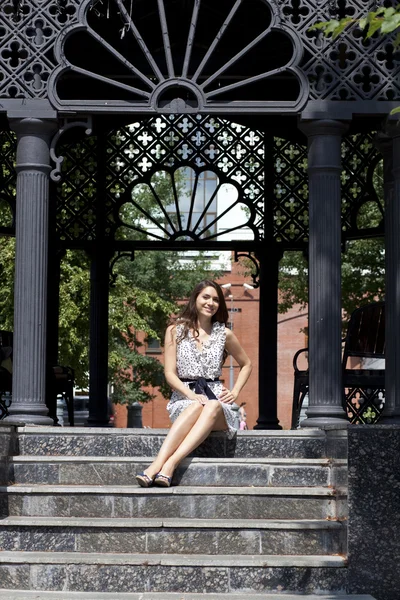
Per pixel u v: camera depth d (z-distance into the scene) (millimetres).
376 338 9922
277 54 11047
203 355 7582
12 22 8219
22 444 7469
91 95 11211
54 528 6586
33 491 6891
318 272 8188
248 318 36875
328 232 8195
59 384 11547
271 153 12883
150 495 6863
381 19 5957
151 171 12812
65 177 12703
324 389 8078
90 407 12461
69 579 6277
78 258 21031
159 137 12836
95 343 12539
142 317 24047
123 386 26406
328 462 7164
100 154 12750
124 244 12711
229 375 36812
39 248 8148
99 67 11094
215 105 8195
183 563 6289
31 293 8102
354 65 8242
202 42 11383
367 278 21281
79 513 6875
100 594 6152
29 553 6484
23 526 6586
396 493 6445
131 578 6277
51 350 12297
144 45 8234
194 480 7121
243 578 6297
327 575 6344
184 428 7031
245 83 8234
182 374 7582
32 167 8172
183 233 12812
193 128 12898
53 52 8234
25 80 8203
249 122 12445
